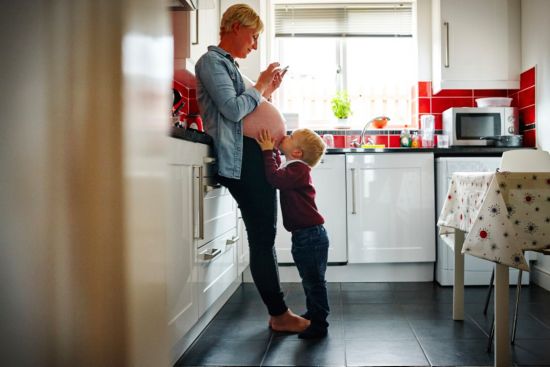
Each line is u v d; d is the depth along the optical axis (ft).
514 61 11.42
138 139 0.62
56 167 0.58
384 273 10.53
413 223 10.27
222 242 7.28
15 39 0.58
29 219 0.59
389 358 5.84
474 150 10.20
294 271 10.51
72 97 0.58
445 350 6.10
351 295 9.23
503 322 5.39
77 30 0.58
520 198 5.30
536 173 5.31
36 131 0.58
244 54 6.89
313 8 13.10
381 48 13.34
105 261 0.59
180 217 5.19
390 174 10.29
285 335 6.77
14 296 0.59
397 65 13.32
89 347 0.59
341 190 10.32
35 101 0.58
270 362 5.74
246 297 9.06
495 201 5.24
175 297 5.00
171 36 0.73
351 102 13.38
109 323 0.59
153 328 0.65
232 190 6.61
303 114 13.41
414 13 12.84
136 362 0.61
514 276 9.92
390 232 10.30
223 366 5.63
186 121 9.48
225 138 6.39
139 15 0.63
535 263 10.12
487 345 6.27
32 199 0.58
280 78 7.32
